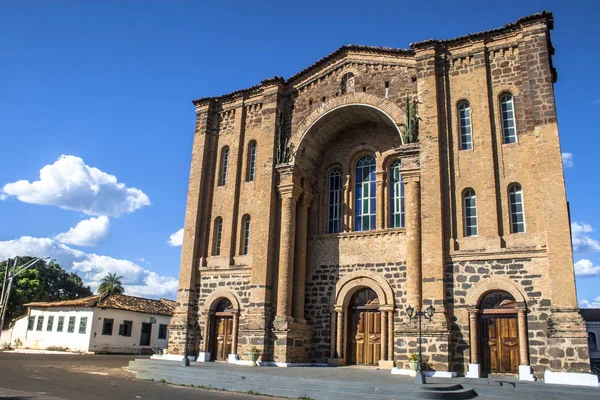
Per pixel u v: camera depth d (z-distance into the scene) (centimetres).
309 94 2944
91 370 2473
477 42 2452
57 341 4681
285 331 2569
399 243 2603
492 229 2197
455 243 2255
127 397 1520
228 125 3170
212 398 1588
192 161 3150
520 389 1700
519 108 2294
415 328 2200
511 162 2252
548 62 2238
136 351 4897
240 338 2680
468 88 2425
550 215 2047
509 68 2367
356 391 1684
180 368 2206
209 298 2877
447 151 2381
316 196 2973
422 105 2464
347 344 2648
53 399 1410
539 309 2031
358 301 2705
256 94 3109
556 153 2100
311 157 2986
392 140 2820
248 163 3038
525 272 2088
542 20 2291
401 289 2533
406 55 2664
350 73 2839
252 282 2712
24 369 2405
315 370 2217
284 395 1725
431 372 2092
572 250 1980
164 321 5347
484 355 2125
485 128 2330
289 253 2714
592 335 5191
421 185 2353
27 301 6369
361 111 2783
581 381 1827
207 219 3034
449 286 2217
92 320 4512
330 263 2784
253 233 2825
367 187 2880
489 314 2148
